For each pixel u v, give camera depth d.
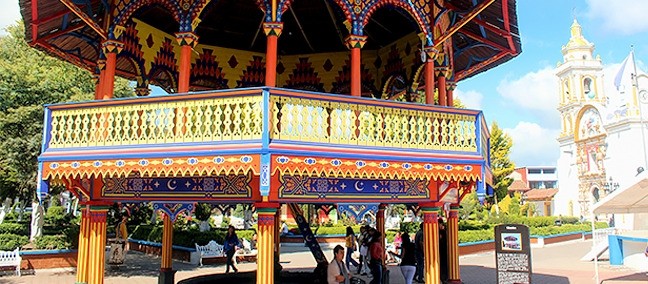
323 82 16.22
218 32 15.07
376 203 10.09
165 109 8.82
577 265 21.97
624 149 51.66
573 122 65.25
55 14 11.77
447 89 14.12
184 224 31.09
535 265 22.00
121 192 10.41
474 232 27.14
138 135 8.97
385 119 9.17
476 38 13.55
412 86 14.09
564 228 37.41
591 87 65.31
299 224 11.92
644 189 13.53
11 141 17.86
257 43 15.86
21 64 20.59
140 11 11.34
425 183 10.76
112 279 16.42
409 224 28.81
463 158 9.66
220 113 8.49
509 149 52.91
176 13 10.45
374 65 15.87
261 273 8.77
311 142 8.42
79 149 9.25
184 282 12.61
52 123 9.64
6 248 17.42
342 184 9.73
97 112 9.30
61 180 9.91
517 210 48.69
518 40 13.03
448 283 13.02
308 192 9.36
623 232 23.14
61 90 20.45
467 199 39.16
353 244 18.12
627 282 16.88
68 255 18.27
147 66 13.24
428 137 9.53
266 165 7.88
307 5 13.70
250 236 28.09
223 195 9.51
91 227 10.47
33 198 20.19
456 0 12.03
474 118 10.12
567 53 67.75
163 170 8.48
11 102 19.56
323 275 11.81
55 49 13.30
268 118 8.09
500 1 11.54
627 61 52.72
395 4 10.98
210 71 15.53
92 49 13.69
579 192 62.84
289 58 16.58
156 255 24.33
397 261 21.12
